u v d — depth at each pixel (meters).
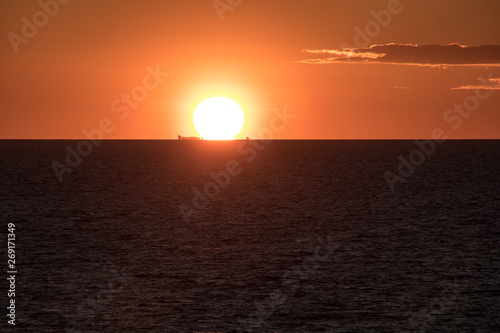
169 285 191.38
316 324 163.88
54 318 166.25
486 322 164.62
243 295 183.50
